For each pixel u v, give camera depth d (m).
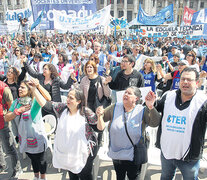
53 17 7.77
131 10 67.38
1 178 3.44
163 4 67.31
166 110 2.28
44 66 3.87
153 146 3.52
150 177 3.38
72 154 2.38
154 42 15.58
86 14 7.79
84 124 2.41
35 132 2.82
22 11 9.72
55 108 2.56
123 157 2.38
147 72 4.69
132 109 2.44
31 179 3.38
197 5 68.56
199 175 3.39
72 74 3.90
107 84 3.61
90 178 2.60
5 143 3.25
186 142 2.12
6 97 3.26
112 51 8.03
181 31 11.52
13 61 7.08
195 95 2.15
